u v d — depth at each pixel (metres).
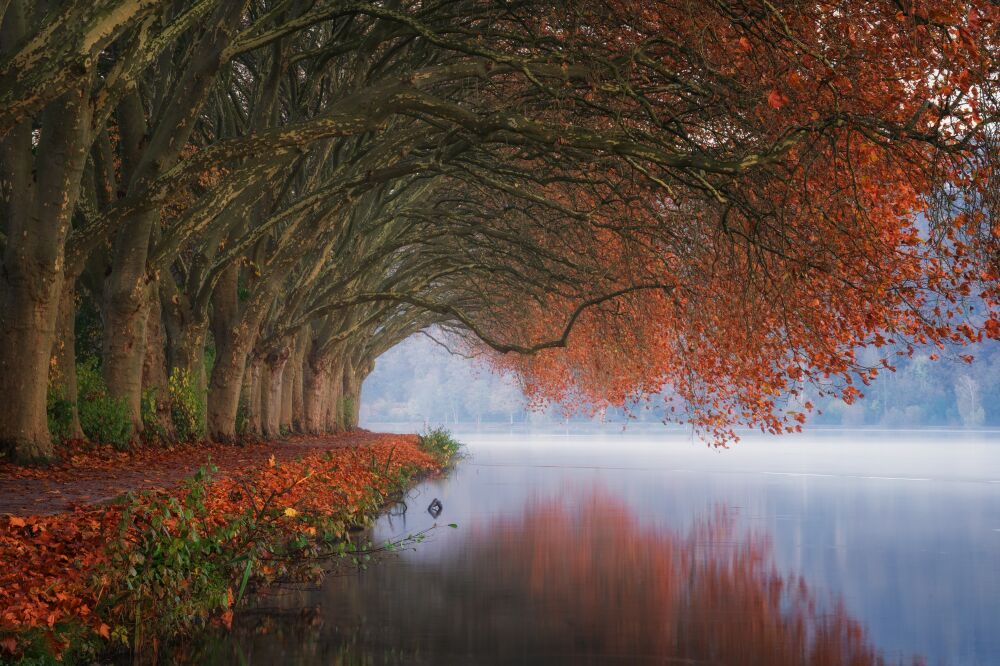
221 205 22.59
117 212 19.44
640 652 10.75
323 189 25.22
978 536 20.83
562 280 31.33
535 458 55.91
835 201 18.09
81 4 14.00
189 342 27.94
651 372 33.38
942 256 17.14
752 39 17.30
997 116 15.26
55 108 17.67
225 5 19.41
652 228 24.47
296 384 49.00
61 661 8.56
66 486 15.18
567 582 15.06
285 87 28.69
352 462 26.14
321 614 12.36
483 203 36.28
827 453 61.06
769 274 19.39
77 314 32.03
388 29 22.30
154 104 24.36
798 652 10.84
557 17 20.41
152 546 10.53
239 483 16.31
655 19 19.66
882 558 17.75
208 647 10.49
